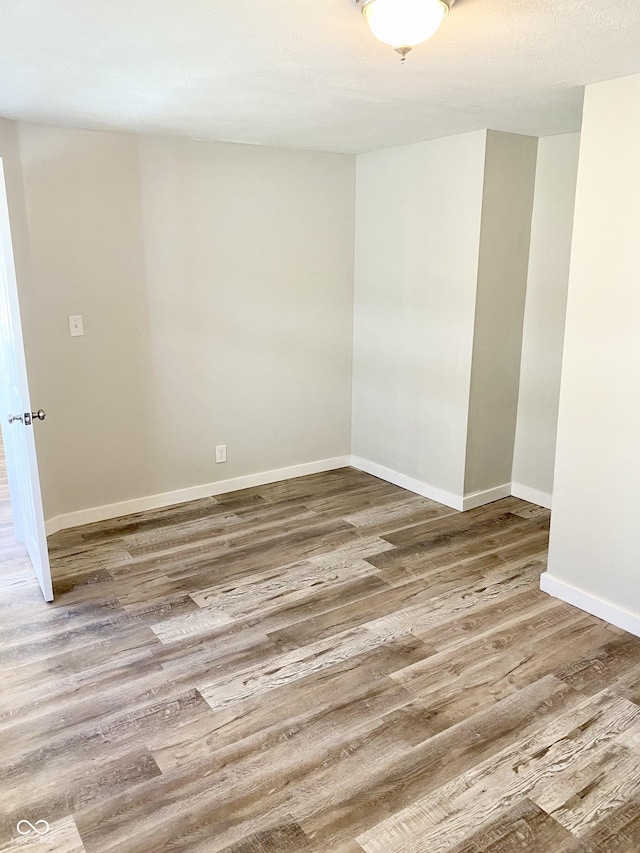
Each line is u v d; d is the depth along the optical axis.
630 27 1.85
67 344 3.57
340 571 3.29
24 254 3.32
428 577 3.22
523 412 4.17
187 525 3.85
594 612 2.87
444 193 3.82
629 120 2.43
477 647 2.64
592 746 2.10
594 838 1.76
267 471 4.58
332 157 4.33
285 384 4.51
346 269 4.59
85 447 3.75
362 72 2.33
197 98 2.74
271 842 1.75
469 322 3.81
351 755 2.06
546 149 3.74
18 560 3.41
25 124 3.24
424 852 1.72
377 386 4.61
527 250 3.93
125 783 1.95
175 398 4.04
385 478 4.68
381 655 2.58
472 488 4.11
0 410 3.52
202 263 3.96
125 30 1.88
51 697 2.33
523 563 3.38
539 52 2.10
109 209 3.57
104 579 3.19
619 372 2.62
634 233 2.49
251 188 4.04
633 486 2.64
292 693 2.36
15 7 1.70
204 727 2.19
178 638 2.70
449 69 2.29
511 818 1.82
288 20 1.80
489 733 2.15
